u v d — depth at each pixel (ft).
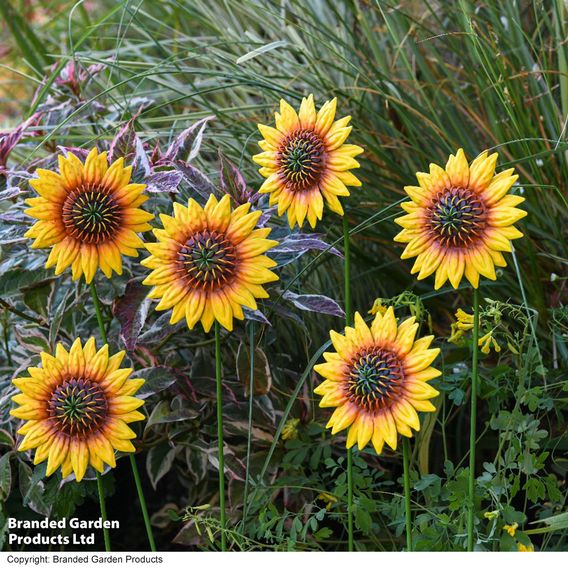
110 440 3.43
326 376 3.39
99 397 3.43
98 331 4.85
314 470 4.87
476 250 3.31
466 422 5.35
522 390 4.01
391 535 4.37
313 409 4.81
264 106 5.78
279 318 5.38
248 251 3.45
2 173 4.61
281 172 3.65
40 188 3.43
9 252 4.52
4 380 4.74
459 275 3.31
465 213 3.27
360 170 5.56
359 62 6.02
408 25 6.13
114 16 7.98
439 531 4.05
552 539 4.45
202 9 6.80
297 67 6.06
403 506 4.14
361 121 5.87
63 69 5.87
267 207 4.44
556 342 4.88
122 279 4.42
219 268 3.40
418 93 6.12
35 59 7.36
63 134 5.96
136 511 5.64
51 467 3.39
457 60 6.54
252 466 4.65
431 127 5.57
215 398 4.60
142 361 4.52
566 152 5.13
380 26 6.46
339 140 3.53
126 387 3.46
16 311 4.63
